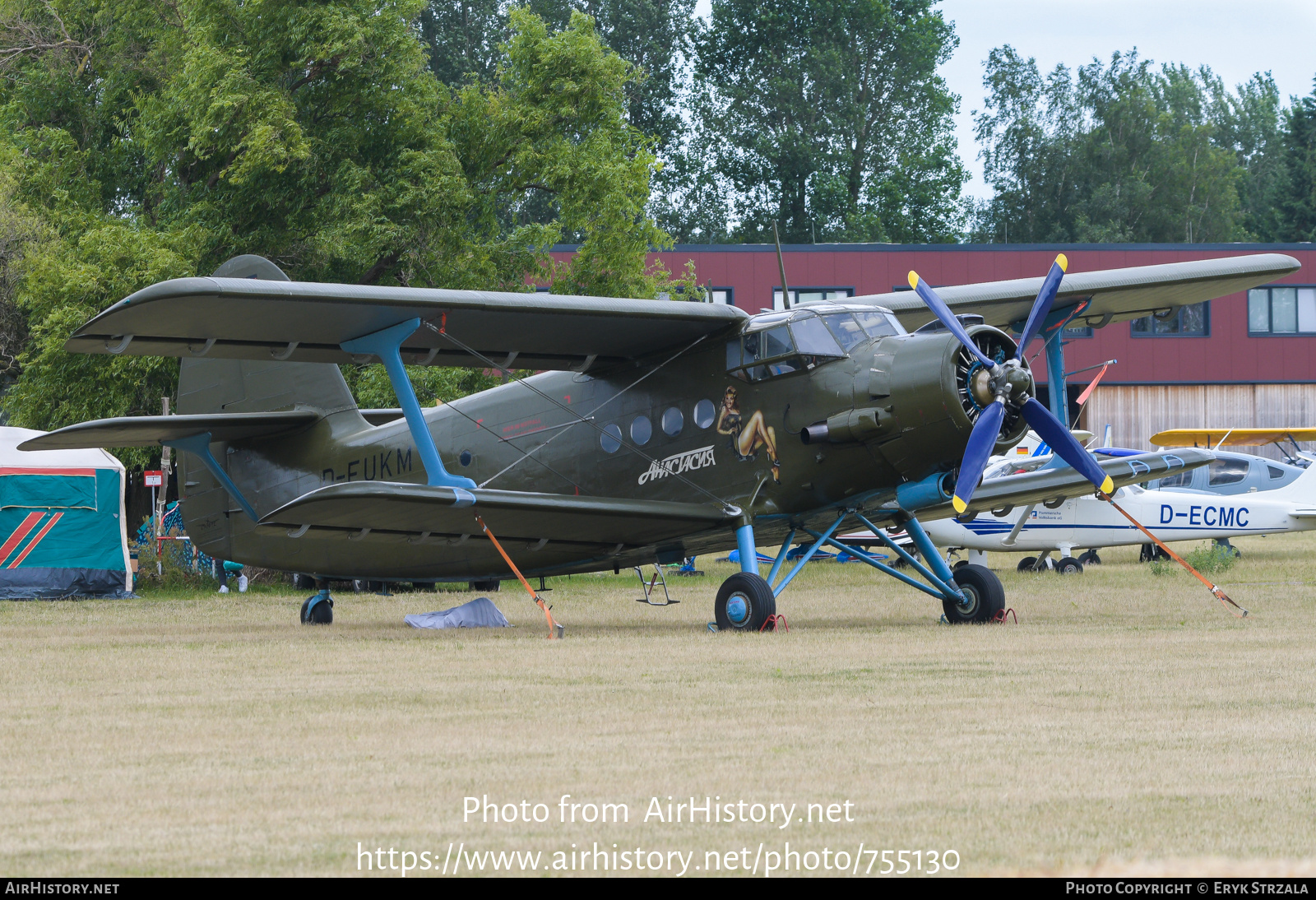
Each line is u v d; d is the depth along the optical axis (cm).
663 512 3158
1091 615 3541
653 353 3419
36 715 1891
